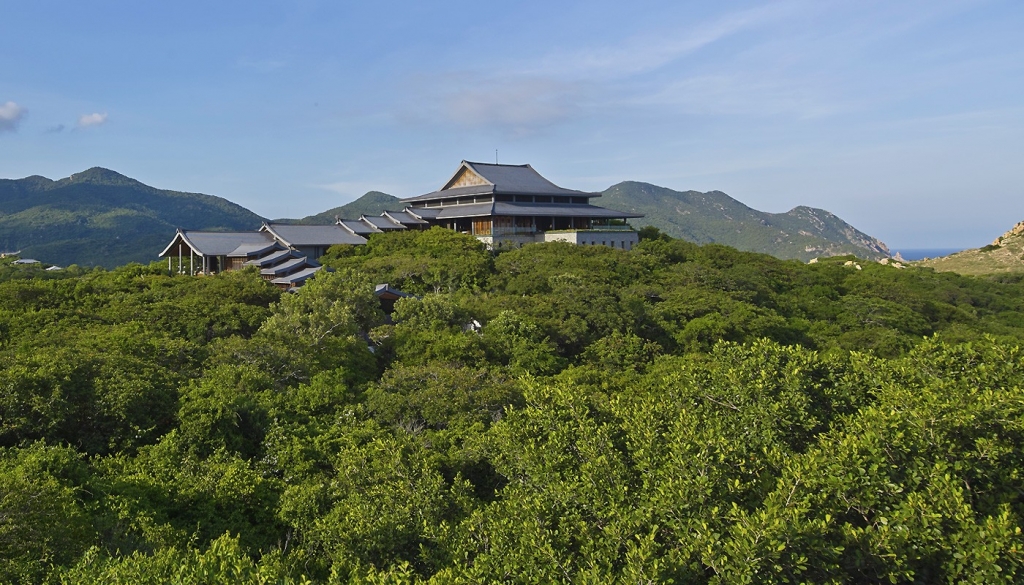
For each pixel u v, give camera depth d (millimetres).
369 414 29828
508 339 41281
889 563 13758
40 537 16188
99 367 26922
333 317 39969
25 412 23656
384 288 53781
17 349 31281
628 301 50781
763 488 15469
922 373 21375
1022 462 16156
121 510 19172
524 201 88125
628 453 17906
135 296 45844
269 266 65562
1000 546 13359
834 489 14477
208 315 41406
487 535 16562
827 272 82438
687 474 15156
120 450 24000
